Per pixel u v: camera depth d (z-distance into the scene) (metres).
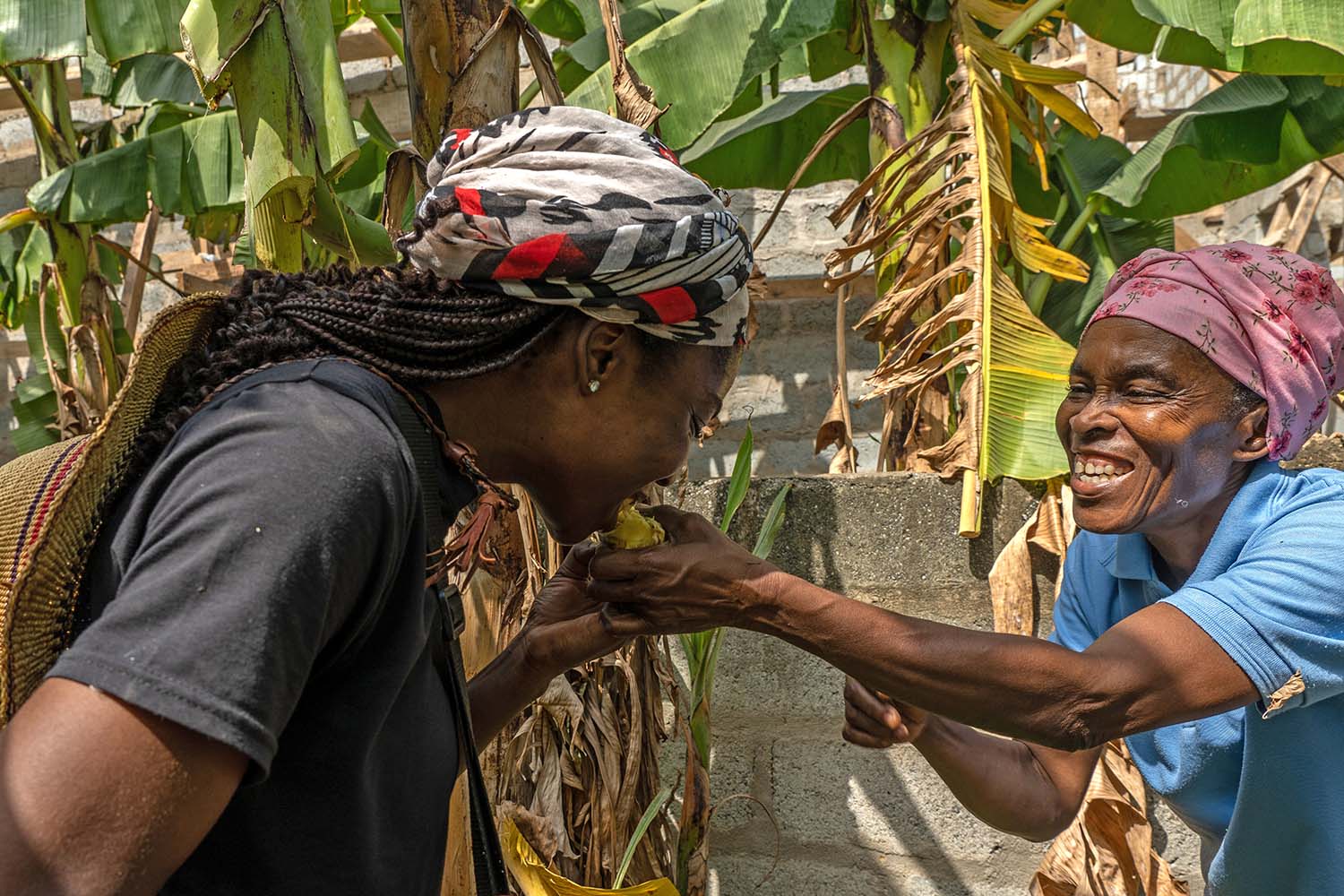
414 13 1.49
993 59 2.38
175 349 0.84
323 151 1.81
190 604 0.66
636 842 1.68
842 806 2.07
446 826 0.97
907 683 1.06
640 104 1.62
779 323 5.11
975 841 2.00
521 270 0.85
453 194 0.86
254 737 0.65
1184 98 4.87
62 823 0.60
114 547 0.75
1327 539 1.09
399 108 5.39
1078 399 1.24
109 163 3.45
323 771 0.80
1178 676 1.06
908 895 2.04
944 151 2.25
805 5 2.55
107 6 2.31
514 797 1.76
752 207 5.14
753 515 2.10
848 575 2.05
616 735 1.80
